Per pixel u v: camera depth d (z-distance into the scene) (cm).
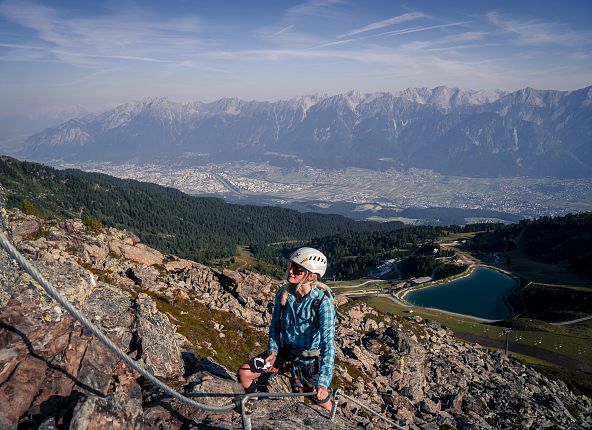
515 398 4538
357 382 3294
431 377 4281
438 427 3117
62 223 4159
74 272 1151
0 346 723
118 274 3488
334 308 695
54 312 845
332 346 675
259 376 764
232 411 879
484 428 3625
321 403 725
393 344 4247
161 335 1227
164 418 813
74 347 865
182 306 3294
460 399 3947
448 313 19400
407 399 3406
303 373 718
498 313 19988
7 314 772
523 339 13350
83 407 620
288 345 721
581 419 5125
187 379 1058
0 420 633
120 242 4216
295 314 696
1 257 811
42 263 1106
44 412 690
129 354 1122
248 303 4047
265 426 809
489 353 6175
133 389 901
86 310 1131
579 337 14000
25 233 3322
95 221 4528
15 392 683
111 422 647
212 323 3072
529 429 3956
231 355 2669
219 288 4191
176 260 4606
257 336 3225
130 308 1288
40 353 774
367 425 2225
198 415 839
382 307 19075
